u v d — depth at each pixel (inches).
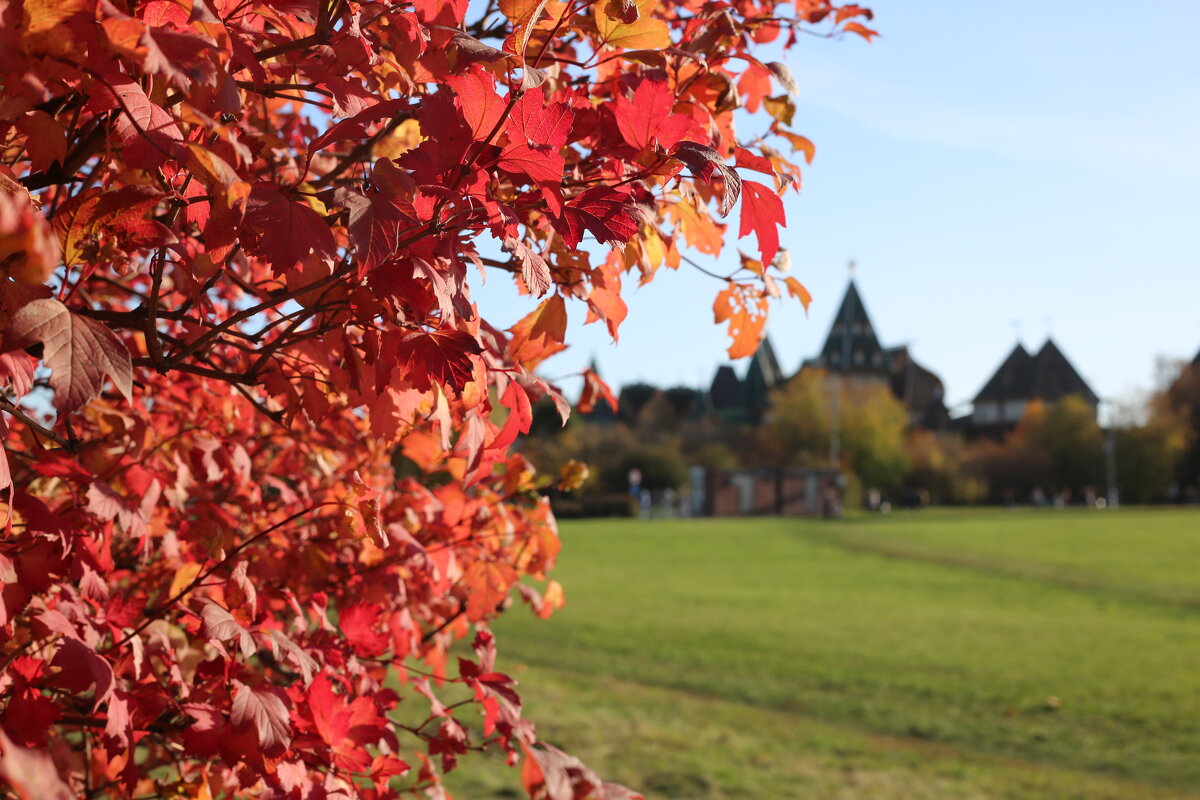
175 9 40.3
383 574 87.5
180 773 72.4
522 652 561.0
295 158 76.6
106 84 37.9
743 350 78.0
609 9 54.3
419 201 46.0
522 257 45.3
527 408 56.2
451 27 51.8
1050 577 1015.6
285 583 85.1
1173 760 366.9
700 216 70.9
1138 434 3294.8
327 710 61.1
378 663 81.1
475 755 319.0
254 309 47.7
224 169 40.7
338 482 96.8
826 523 2039.9
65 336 34.9
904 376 4473.4
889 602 814.5
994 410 4318.4
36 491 76.4
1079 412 3336.6
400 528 84.7
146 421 77.3
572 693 450.3
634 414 3282.5
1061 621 711.1
